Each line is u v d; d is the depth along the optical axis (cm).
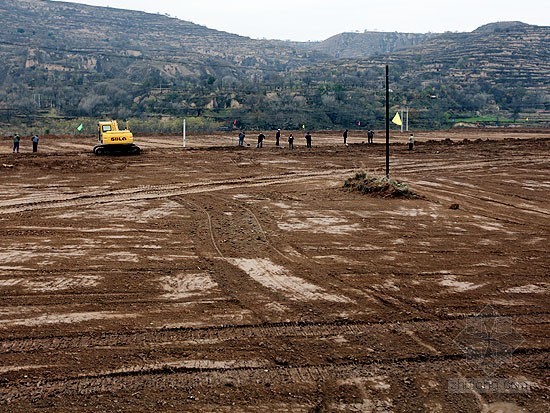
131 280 1145
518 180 2661
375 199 2116
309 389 734
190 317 963
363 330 927
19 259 1274
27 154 3284
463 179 2648
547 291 1137
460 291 1126
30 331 891
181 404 688
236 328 923
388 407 698
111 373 763
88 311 979
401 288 1136
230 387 733
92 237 1485
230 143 4409
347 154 3647
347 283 1159
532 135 5778
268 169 2905
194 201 2009
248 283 1145
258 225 1653
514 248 1464
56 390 716
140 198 2050
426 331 927
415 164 3184
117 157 3262
